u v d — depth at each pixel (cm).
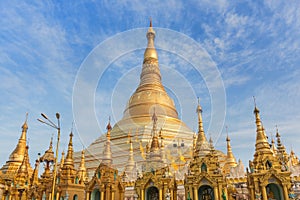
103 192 2750
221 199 2291
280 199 2280
